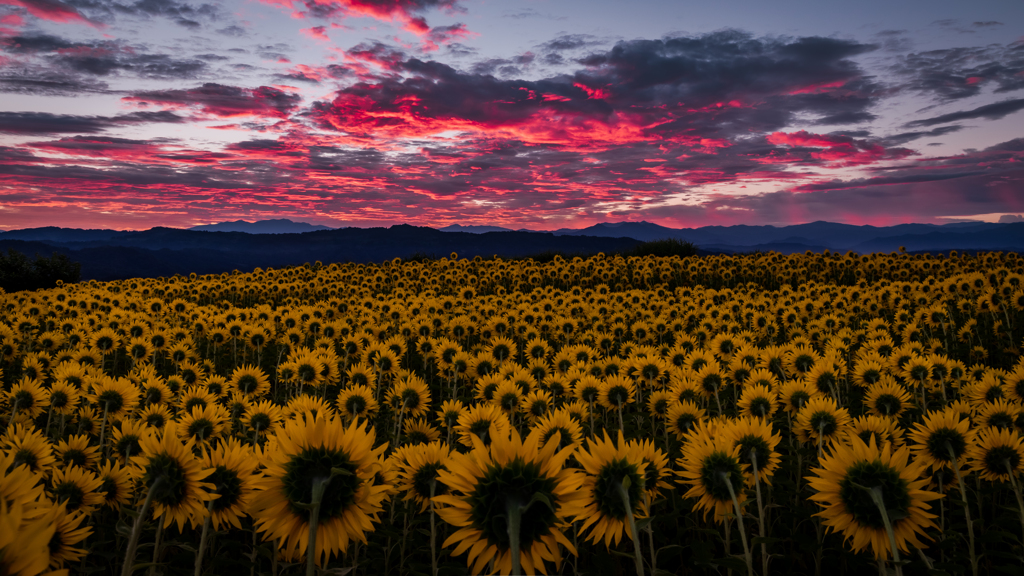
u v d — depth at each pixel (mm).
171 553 3508
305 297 19875
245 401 4902
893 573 2855
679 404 4398
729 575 3203
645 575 3281
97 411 4855
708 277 23094
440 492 2799
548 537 1428
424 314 12875
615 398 4930
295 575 2986
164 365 9586
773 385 4621
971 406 4727
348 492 1520
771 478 3717
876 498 1941
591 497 1852
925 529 3643
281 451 1557
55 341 8672
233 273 24797
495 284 22438
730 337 7363
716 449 2656
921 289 13906
